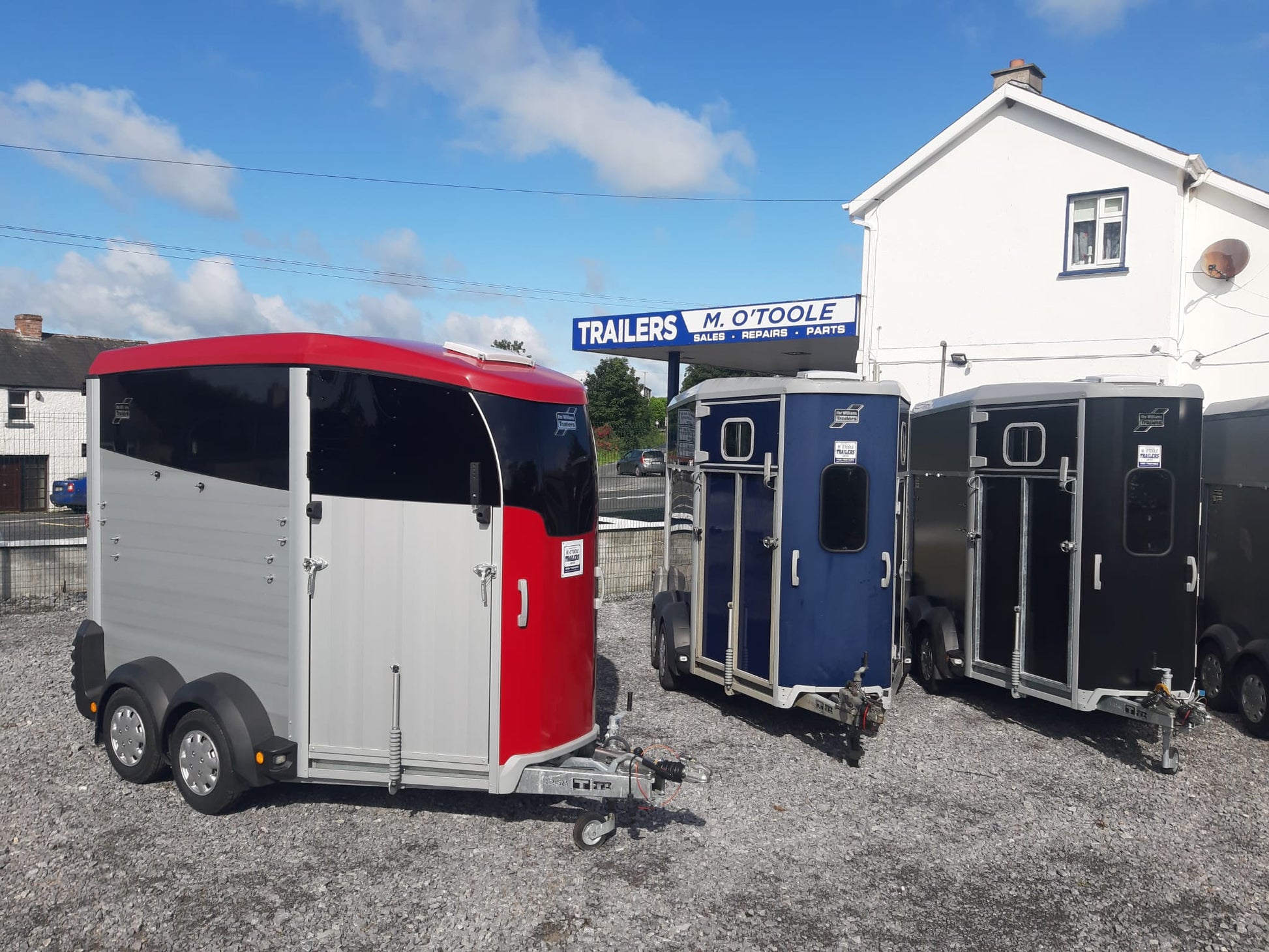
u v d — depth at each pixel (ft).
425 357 16.16
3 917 13.41
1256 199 42.98
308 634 16.37
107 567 19.70
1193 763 22.40
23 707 23.89
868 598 22.50
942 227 51.88
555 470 16.84
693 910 14.32
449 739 16.16
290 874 14.98
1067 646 23.18
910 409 24.71
